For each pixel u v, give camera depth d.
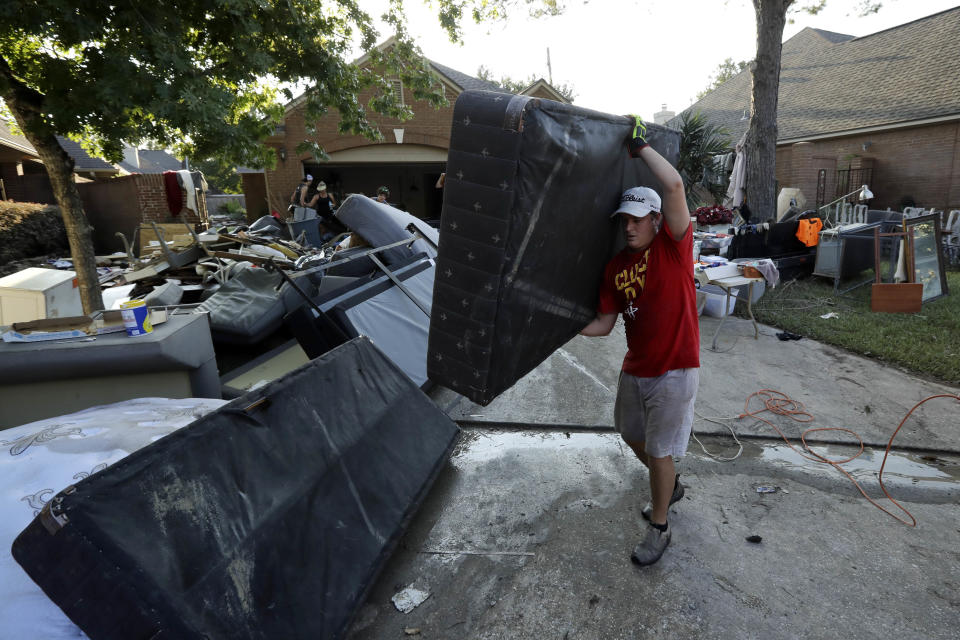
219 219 24.27
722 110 22.55
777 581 2.35
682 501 2.98
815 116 16.88
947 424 3.87
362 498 2.40
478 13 6.62
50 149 4.14
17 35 3.63
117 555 1.37
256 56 4.23
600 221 2.21
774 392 4.49
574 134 1.78
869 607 2.19
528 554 2.57
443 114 15.55
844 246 7.77
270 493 1.97
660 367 2.32
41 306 4.73
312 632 1.79
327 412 2.52
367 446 2.63
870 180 14.84
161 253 7.67
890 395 4.39
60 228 11.99
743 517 2.83
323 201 11.56
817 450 3.57
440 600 2.31
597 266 2.36
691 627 2.12
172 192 13.23
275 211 14.77
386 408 2.97
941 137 13.17
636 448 2.71
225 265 7.12
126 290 6.70
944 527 2.73
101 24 3.35
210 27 4.24
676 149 2.71
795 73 20.66
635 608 2.22
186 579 1.50
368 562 2.20
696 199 16.11
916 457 3.46
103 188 13.23
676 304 2.26
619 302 2.42
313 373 2.57
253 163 5.14
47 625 1.52
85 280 4.52
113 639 1.33
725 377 4.85
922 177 13.67
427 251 5.80
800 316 6.72
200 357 3.28
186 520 1.63
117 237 13.45
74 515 1.36
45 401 2.96
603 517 2.83
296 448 2.22
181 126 3.62
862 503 2.95
